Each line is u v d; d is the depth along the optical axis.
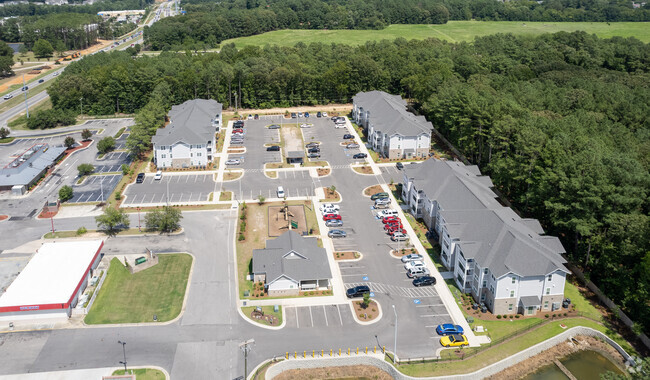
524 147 122.06
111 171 156.50
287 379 81.00
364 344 86.50
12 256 110.50
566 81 196.12
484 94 163.25
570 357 86.75
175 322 90.88
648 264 87.75
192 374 79.38
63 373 79.00
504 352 85.12
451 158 163.88
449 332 88.44
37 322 90.38
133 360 81.88
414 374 80.00
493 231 99.31
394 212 129.25
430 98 186.12
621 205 100.44
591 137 128.50
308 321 91.81
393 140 161.75
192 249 113.94
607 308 97.12
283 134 188.00
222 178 151.00
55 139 184.50
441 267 107.81
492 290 93.56
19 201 136.38
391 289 100.69
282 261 100.81
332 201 136.88
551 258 93.75
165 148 155.75
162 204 134.50
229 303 96.12
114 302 95.50
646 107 160.38
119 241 116.94
